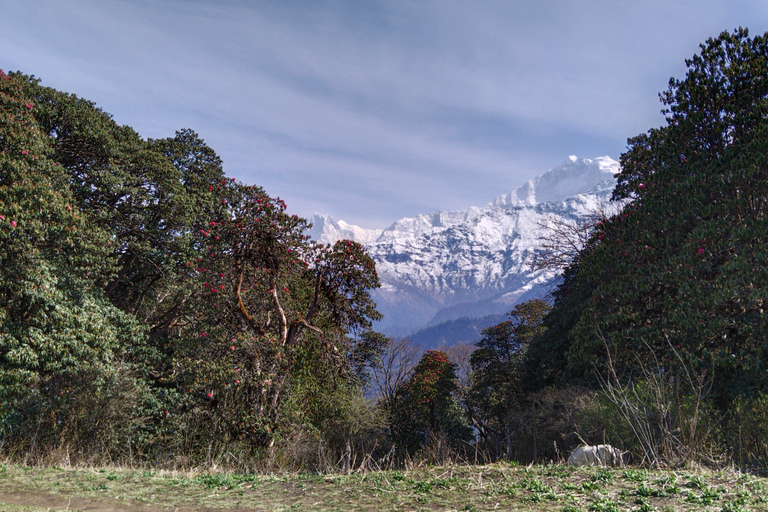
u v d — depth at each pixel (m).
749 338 14.23
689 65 18.91
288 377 22.70
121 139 24.69
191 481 9.63
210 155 29.22
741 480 7.49
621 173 23.20
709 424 10.56
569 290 34.94
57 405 16.81
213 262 23.30
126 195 23.95
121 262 26.73
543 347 35.91
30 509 7.13
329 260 23.03
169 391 22.14
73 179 22.48
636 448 10.48
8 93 18.62
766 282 13.38
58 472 10.56
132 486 9.23
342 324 25.02
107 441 17.45
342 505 7.43
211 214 25.31
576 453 10.58
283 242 22.67
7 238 15.26
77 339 17.12
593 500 6.93
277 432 20.05
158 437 20.20
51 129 22.23
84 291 19.42
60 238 17.92
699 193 16.12
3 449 14.57
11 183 16.50
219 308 22.50
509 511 6.60
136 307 28.80
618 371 17.73
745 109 17.17
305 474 10.66
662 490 7.08
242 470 14.35
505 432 32.44
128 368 20.56
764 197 15.12
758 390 13.55
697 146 18.16
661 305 17.20
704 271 15.34
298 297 25.33
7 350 15.44
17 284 15.70
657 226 17.06
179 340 23.47
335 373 24.95
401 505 7.25
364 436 28.64
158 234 24.59
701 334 15.01
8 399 15.49
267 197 23.20
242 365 20.84
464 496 7.53
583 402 17.88
